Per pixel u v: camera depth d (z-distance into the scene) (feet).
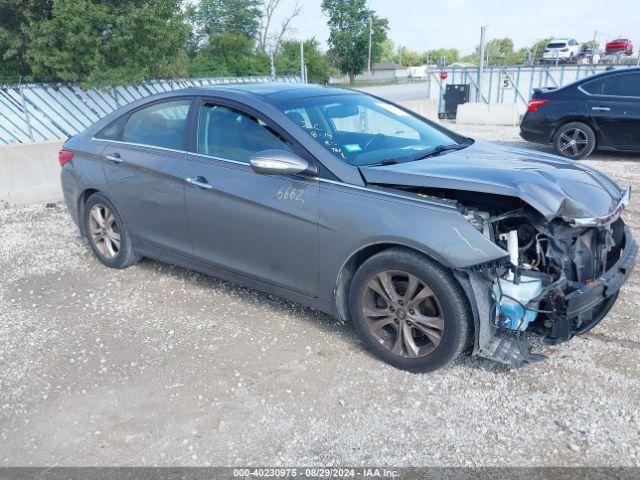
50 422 9.97
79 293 15.28
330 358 11.54
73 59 47.26
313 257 11.49
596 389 10.19
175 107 14.25
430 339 10.42
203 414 9.98
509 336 10.39
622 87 30.09
